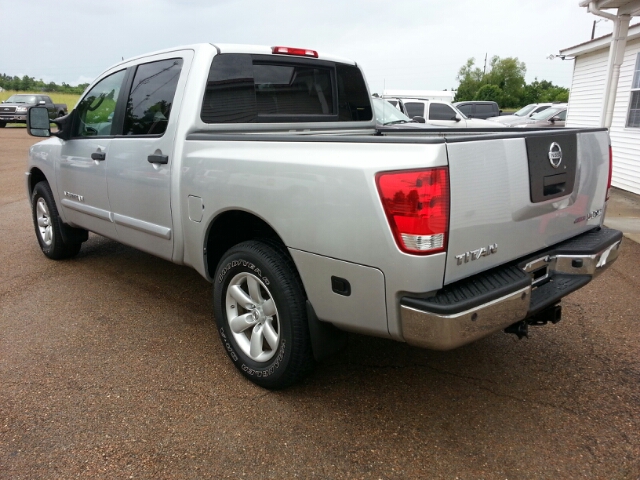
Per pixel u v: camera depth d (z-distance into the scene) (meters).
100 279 4.82
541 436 2.57
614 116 11.06
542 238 2.70
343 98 4.26
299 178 2.47
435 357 3.36
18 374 3.14
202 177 3.06
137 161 3.61
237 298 3.03
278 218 2.62
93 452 2.46
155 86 3.58
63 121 4.46
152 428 2.63
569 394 2.94
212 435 2.58
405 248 2.14
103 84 4.20
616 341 3.57
